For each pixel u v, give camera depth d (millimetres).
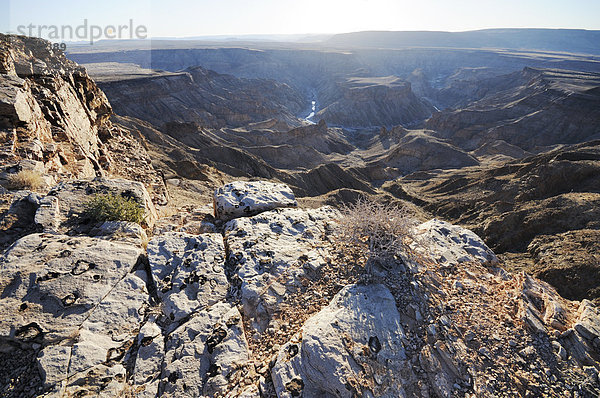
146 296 6094
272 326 5996
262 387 4840
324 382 4621
